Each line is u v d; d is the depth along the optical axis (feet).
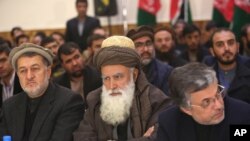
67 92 14.66
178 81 10.48
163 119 11.59
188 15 43.47
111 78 12.96
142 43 19.49
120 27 45.34
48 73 14.30
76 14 45.85
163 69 19.74
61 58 20.01
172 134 11.32
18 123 14.34
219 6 42.83
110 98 13.03
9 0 46.21
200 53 30.73
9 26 46.44
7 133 14.47
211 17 44.42
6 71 19.31
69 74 20.22
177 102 10.77
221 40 19.03
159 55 26.09
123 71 12.91
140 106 13.47
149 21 44.16
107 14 44.42
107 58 12.83
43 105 14.28
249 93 18.43
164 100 13.44
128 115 13.48
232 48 19.03
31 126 14.32
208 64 20.49
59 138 13.85
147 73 19.66
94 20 41.39
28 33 46.21
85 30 41.14
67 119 14.16
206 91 10.25
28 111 14.48
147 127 13.30
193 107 10.47
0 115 15.10
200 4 44.57
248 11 40.83
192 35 30.58
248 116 11.07
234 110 11.16
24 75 13.73
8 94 19.83
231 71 19.45
